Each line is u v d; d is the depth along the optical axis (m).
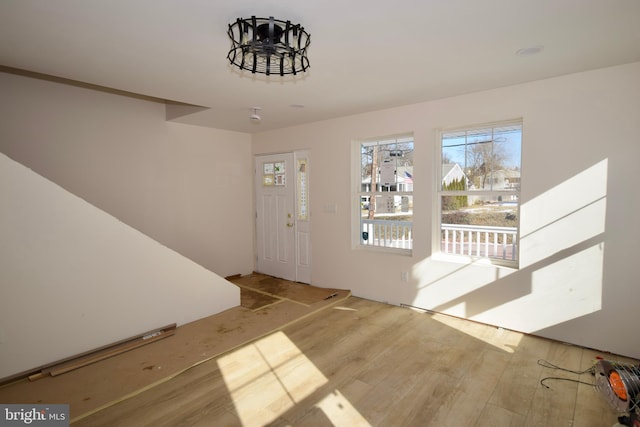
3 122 3.42
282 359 2.92
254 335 3.35
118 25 2.05
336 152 4.57
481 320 3.56
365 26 2.05
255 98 3.59
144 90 3.32
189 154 4.94
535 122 3.13
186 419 2.18
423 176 3.84
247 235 5.78
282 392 2.46
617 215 2.81
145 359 2.91
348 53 2.45
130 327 3.18
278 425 2.12
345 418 2.17
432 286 3.87
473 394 2.40
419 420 2.15
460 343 3.15
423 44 2.31
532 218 3.20
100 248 2.96
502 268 3.40
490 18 1.97
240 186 5.63
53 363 2.71
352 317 3.81
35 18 1.96
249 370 2.76
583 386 2.47
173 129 4.75
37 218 2.62
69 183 3.86
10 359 2.54
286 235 5.35
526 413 2.20
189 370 2.76
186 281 3.63
